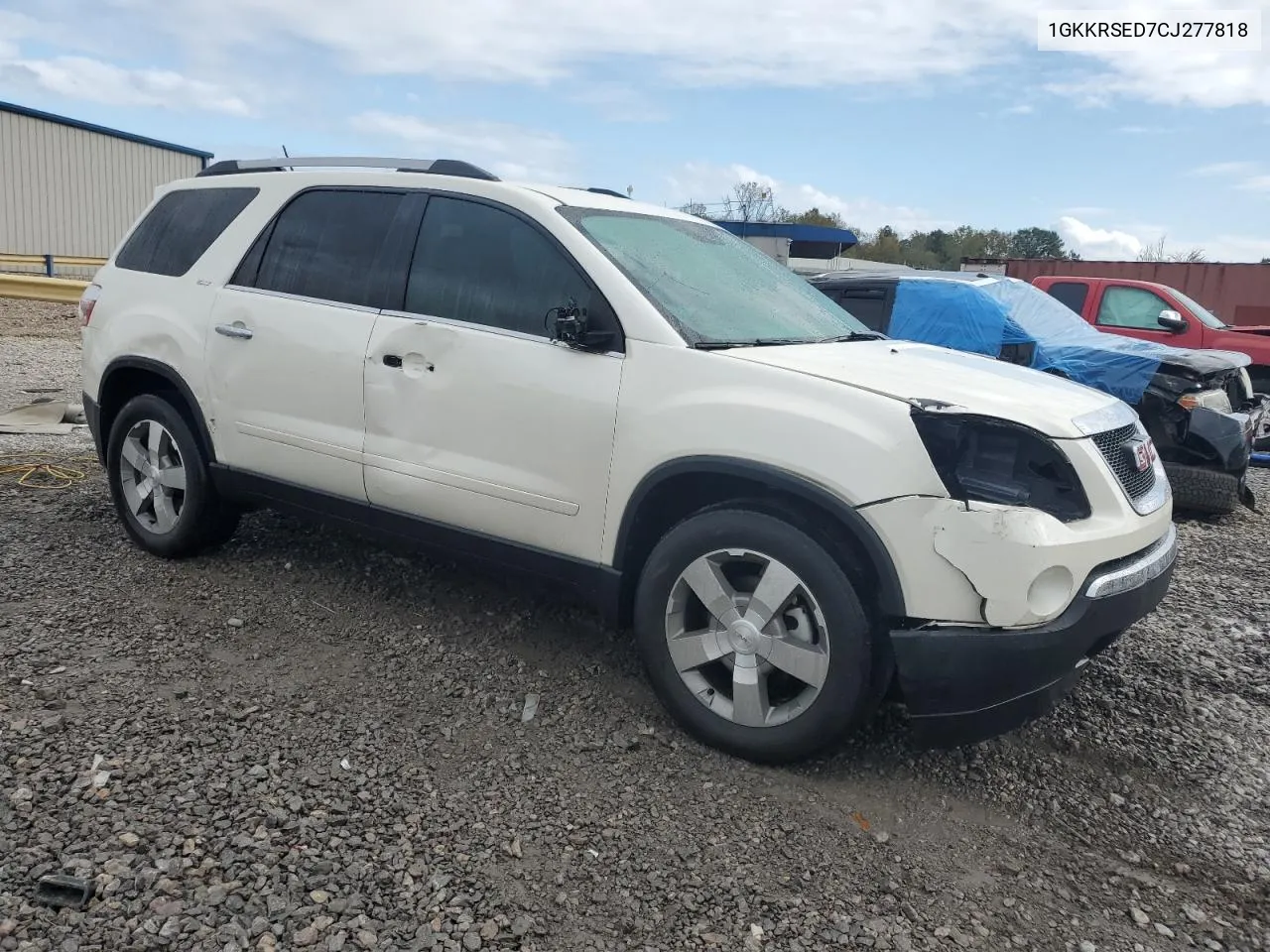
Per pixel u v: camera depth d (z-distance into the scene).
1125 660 4.46
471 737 3.37
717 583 3.26
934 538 2.90
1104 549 3.03
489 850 2.74
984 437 3.04
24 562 4.70
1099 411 3.36
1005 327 7.96
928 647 2.94
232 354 4.42
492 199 3.88
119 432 4.92
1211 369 7.41
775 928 2.53
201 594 4.46
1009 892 2.77
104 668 3.64
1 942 2.22
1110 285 11.46
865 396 3.06
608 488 3.44
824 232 27.88
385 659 3.93
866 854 2.88
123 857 2.55
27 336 14.84
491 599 4.60
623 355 3.45
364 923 2.40
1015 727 3.07
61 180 27.39
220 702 3.46
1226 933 2.64
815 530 3.08
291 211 4.44
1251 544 6.76
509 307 3.73
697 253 4.14
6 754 2.99
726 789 3.15
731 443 3.16
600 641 4.23
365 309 4.07
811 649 3.12
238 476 4.50
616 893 2.61
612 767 3.24
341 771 3.08
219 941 2.29
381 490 4.01
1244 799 3.34
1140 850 3.02
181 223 4.89
